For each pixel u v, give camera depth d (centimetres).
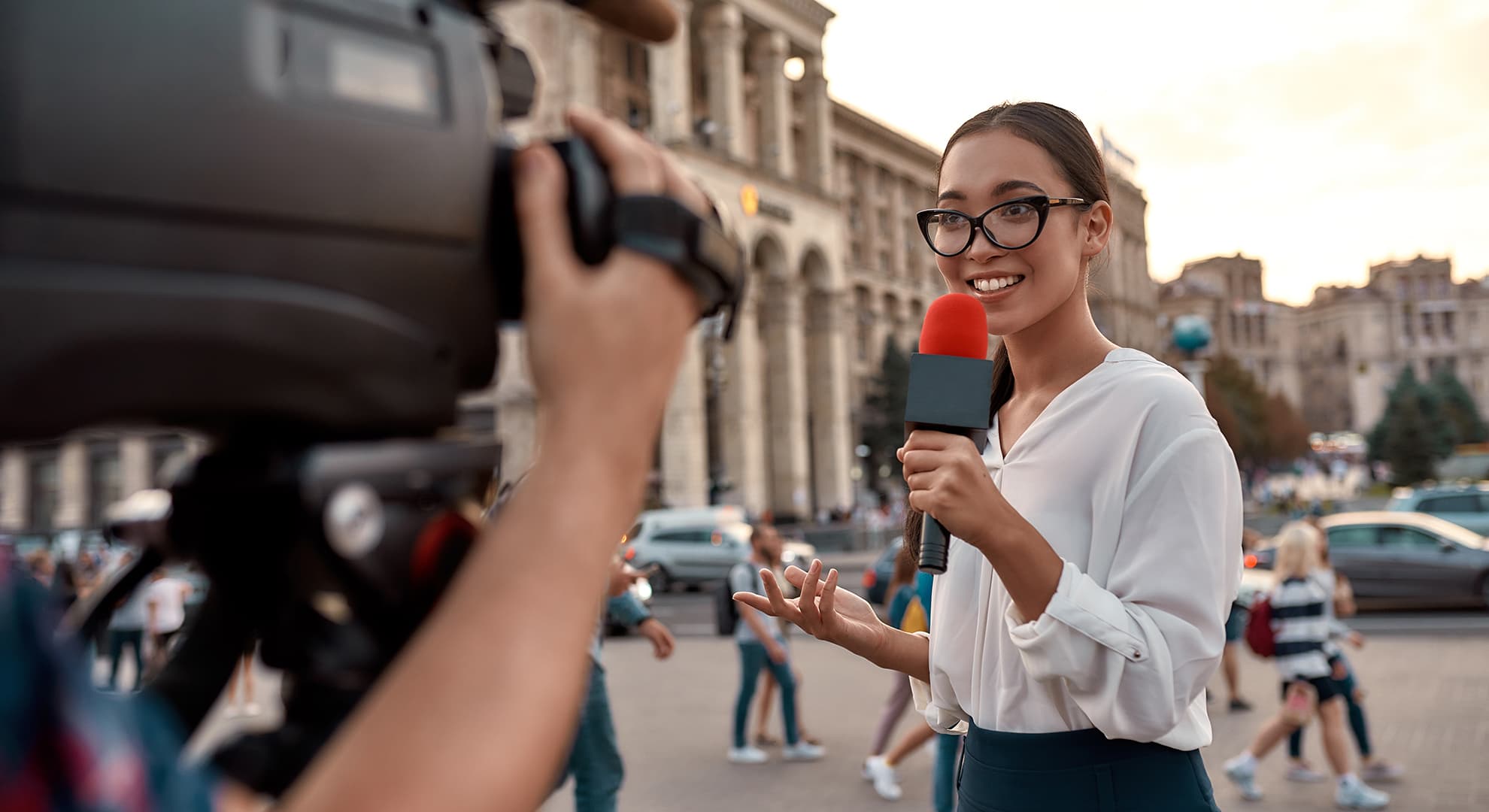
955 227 170
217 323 45
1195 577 143
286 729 57
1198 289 13475
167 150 44
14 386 40
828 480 5275
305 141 48
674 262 57
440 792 46
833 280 5303
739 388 4566
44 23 42
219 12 47
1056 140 168
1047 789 155
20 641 37
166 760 43
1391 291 15425
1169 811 152
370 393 51
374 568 53
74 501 3525
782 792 749
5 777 35
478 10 64
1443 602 1641
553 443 55
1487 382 14850
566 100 4025
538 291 56
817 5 5181
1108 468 155
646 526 2434
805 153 5331
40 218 42
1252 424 8044
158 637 991
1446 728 880
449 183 54
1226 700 1064
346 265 50
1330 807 689
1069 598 134
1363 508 4700
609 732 470
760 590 868
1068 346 178
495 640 50
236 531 53
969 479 130
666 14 71
